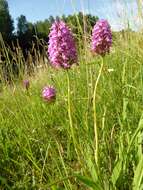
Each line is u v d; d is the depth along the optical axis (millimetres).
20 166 318
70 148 327
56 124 379
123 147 253
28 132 365
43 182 286
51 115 393
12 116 432
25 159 337
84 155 267
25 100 464
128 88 347
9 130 397
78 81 413
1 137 361
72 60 245
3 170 324
